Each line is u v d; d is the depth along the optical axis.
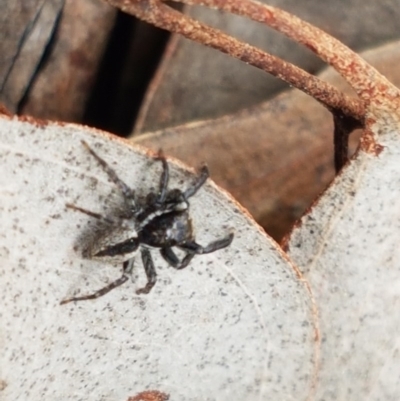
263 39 0.10
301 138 0.10
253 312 0.09
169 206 0.09
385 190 0.09
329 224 0.09
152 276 0.09
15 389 0.09
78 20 0.10
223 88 0.10
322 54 0.09
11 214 0.08
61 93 0.10
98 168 0.08
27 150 0.08
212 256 0.09
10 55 0.10
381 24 0.10
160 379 0.09
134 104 0.10
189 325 0.09
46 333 0.09
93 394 0.09
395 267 0.09
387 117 0.09
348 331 0.09
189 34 0.09
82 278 0.09
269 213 0.10
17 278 0.09
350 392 0.10
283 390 0.09
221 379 0.09
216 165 0.10
